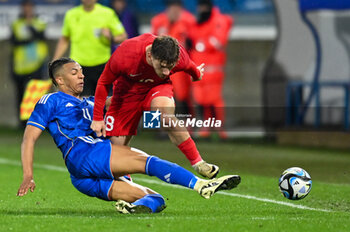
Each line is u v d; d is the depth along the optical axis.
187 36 47.12
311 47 49.09
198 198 23.70
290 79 49.88
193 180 18.44
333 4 44.91
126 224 17.17
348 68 48.62
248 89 58.78
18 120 56.19
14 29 53.75
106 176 19.02
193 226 16.94
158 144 45.25
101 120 19.36
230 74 58.59
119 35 35.84
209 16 47.22
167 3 46.94
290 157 38.66
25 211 20.25
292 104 49.50
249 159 37.41
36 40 53.91
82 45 35.56
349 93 47.34
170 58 18.41
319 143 45.66
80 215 19.08
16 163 35.66
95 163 18.84
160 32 47.16
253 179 29.31
